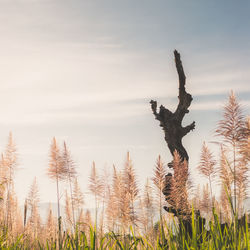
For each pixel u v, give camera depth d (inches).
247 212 245.6
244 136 267.0
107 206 383.2
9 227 410.0
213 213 247.4
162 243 267.4
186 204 307.9
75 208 431.8
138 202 337.7
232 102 274.1
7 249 330.6
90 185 434.0
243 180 255.3
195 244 243.8
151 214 322.0
